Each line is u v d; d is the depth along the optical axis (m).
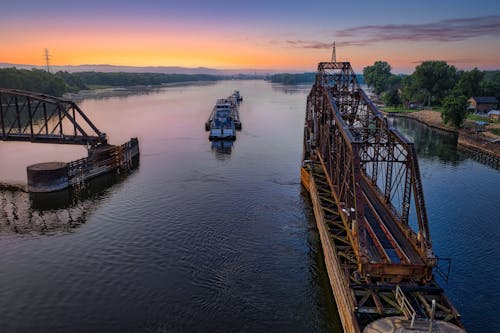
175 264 40.31
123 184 67.69
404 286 27.73
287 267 39.66
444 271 38.78
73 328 30.86
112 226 50.06
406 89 183.62
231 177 71.06
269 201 58.28
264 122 142.50
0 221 52.38
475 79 157.50
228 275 38.22
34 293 35.53
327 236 37.44
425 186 65.75
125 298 34.62
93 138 77.06
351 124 50.59
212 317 32.06
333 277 33.66
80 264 40.66
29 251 43.72
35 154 90.12
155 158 86.31
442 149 96.94
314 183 53.50
